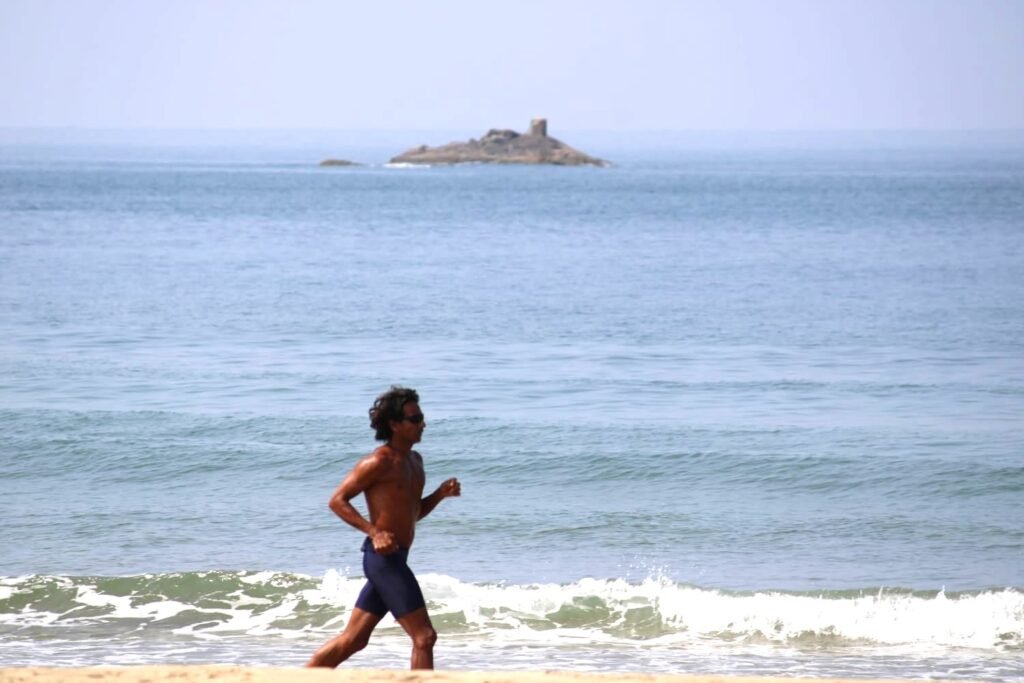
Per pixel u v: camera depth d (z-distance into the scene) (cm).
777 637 4628
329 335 12512
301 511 6231
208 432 7850
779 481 6831
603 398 9150
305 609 4850
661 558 5550
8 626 4653
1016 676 4175
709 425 8150
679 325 13462
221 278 18012
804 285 17562
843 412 8638
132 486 6694
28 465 7062
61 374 9938
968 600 4888
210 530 5897
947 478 6825
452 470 7081
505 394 9300
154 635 4581
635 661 4334
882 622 4706
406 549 3136
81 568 5322
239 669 3028
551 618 4794
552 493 6638
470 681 2928
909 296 16150
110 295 15650
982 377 10112
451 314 14262
